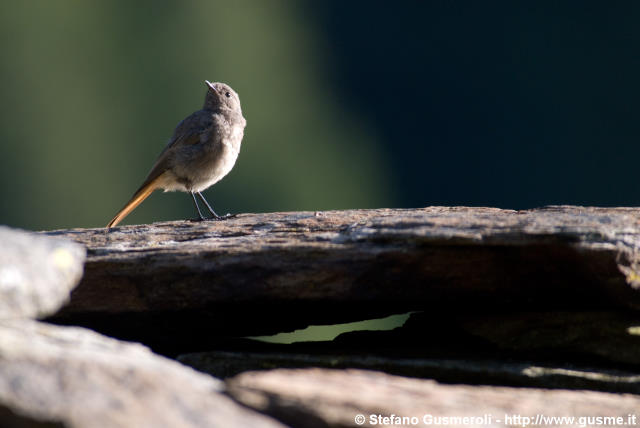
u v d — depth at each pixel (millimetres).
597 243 7508
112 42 69062
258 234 8820
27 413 5414
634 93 67750
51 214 62062
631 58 68500
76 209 62625
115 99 67125
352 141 68500
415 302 8188
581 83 67000
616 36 68875
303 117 70062
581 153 65000
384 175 67000
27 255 6305
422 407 6375
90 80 67562
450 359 8102
